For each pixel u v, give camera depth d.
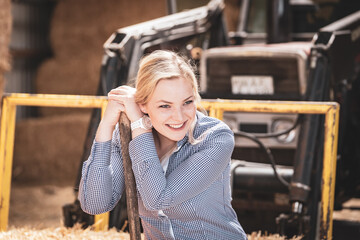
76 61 11.28
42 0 11.82
